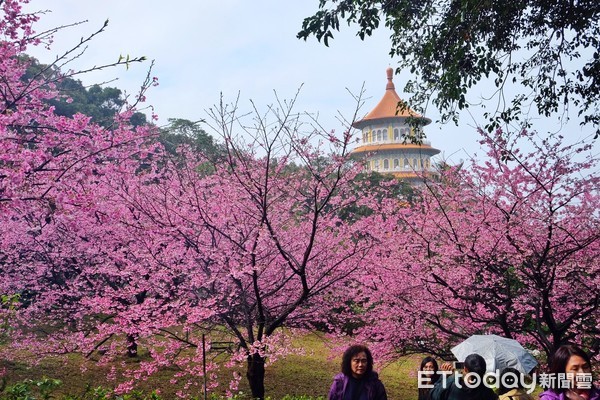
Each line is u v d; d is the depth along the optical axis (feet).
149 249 32.40
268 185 32.81
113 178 30.71
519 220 29.22
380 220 35.32
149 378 38.93
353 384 15.58
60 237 38.73
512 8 30.45
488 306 32.19
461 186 32.48
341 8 30.94
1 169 19.79
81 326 39.99
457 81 30.50
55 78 21.80
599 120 33.19
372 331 35.19
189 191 33.71
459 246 31.35
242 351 29.53
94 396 26.48
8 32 21.77
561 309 32.81
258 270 30.25
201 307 29.27
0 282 38.68
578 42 33.58
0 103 21.63
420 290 33.71
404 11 33.83
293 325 37.09
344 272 35.06
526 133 29.68
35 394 30.86
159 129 25.12
